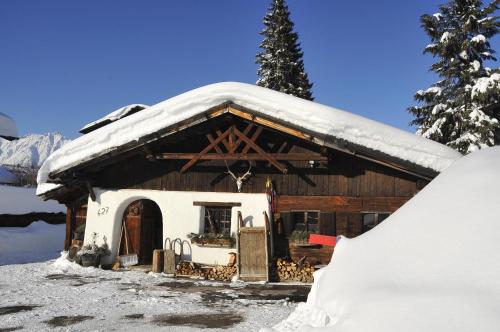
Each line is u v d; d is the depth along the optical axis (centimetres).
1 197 1672
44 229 1708
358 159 997
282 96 970
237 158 997
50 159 1104
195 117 1005
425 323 238
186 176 1095
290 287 897
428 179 920
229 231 1059
